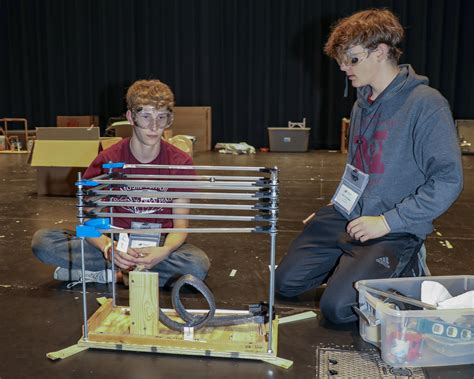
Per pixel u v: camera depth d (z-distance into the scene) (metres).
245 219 1.33
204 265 1.93
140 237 1.73
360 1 7.11
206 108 7.11
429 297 1.49
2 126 8.08
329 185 4.32
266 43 7.39
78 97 7.93
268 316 1.49
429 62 7.14
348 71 1.60
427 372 1.33
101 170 1.73
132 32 7.62
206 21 7.44
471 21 6.96
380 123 1.62
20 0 7.73
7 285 1.94
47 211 3.26
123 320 1.55
